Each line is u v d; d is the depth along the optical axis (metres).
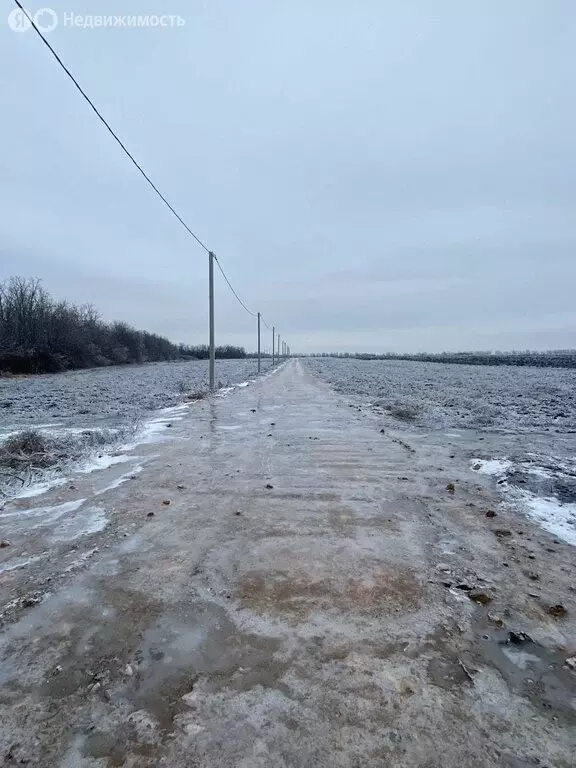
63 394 18.61
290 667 2.28
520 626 2.65
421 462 6.75
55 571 3.36
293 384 24.78
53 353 38.47
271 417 11.62
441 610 2.81
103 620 2.72
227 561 3.50
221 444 8.07
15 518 4.48
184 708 2.01
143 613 2.79
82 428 9.82
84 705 2.04
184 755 1.77
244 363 71.38
